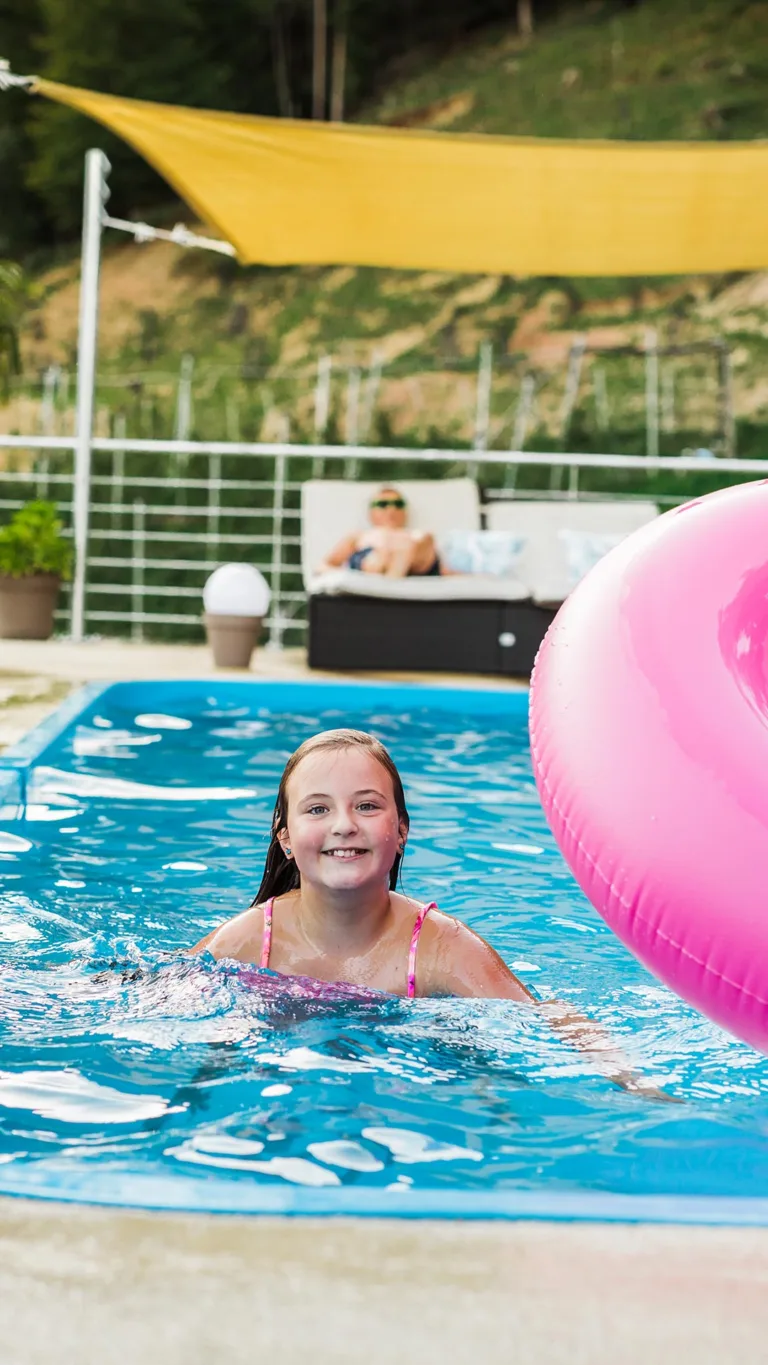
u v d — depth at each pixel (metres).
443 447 18.92
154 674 7.17
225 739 5.62
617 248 8.38
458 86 24.28
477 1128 1.79
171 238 8.62
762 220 8.00
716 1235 1.38
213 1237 1.34
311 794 2.25
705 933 1.66
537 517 9.49
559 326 20.28
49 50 24.45
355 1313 1.22
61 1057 2.02
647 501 9.75
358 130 7.17
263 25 24.91
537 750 1.87
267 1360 1.15
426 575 8.71
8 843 3.71
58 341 21.81
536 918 3.16
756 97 22.17
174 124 7.28
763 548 1.84
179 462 18.86
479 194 7.79
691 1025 2.35
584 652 1.85
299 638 16.41
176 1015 2.19
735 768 1.68
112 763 4.95
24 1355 1.15
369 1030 2.14
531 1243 1.35
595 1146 1.75
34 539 8.45
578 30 24.28
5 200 23.73
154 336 21.45
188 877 3.40
